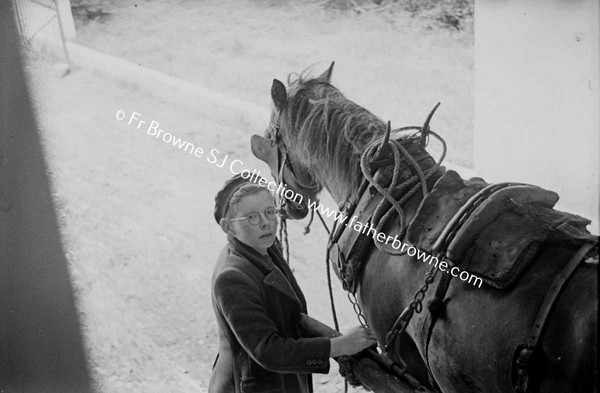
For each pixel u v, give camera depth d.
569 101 3.43
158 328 3.60
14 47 6.62
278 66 5.39
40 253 4.26
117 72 6.13
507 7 3.52
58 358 3.49
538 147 3.60
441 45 4.76
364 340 2.17
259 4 6.14
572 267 1.76
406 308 2.04
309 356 2.14
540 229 1.86
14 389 3.38
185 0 6.52
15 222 4.58
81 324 3.70
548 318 1.73
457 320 1.93
